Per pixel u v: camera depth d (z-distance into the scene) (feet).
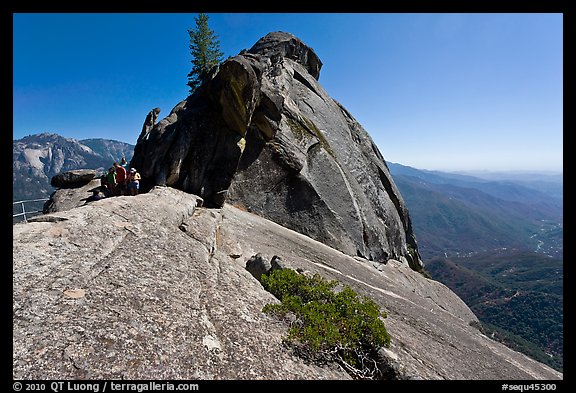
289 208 111.86
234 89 87.81
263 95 105.91
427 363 40.50
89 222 36.22
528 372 58.59
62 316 21.72
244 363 23.98
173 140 91.35
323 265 79.51
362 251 123.85
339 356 31.27
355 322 35.40
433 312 81.97
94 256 30.53
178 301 28.50
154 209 48.73
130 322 23.38
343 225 120.37
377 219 149.28
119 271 29.66
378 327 35.09
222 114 92.73
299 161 113.80
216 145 91.66
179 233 44.70
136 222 41.42
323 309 36.14
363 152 179.93
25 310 21.13
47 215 35.22
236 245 63.77
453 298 156.15
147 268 32.09
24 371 17.08
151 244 37.50
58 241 30.50
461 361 49.03
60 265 27.14
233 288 35.88
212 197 88.69
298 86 164.45
